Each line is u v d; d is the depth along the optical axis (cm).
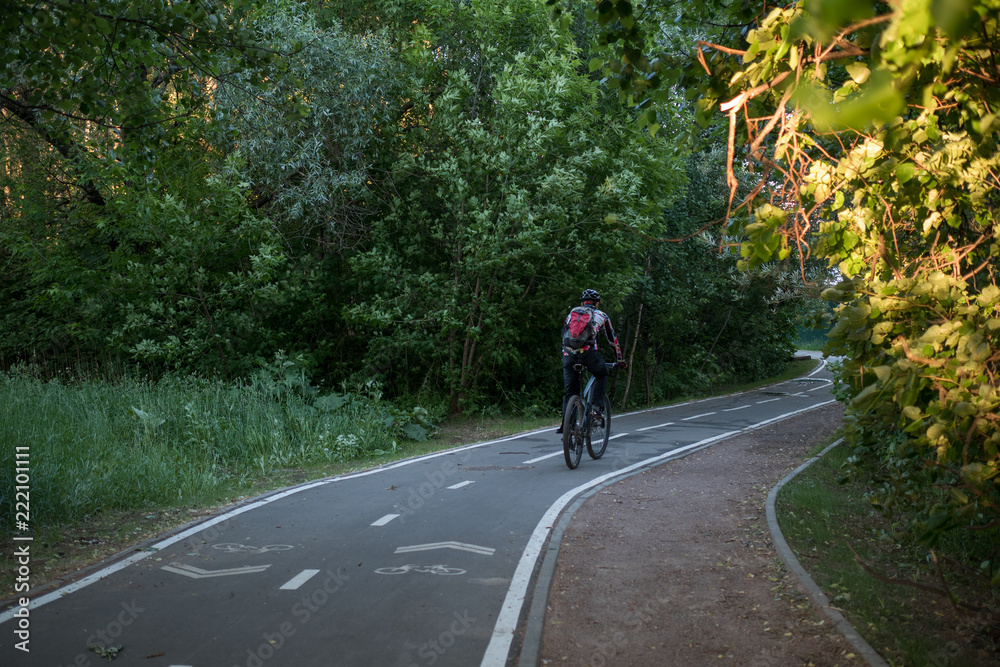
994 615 449
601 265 1741
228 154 1502
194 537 671
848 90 302
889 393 320
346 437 1230
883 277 397
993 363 316
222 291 1505
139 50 824
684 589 534
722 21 613
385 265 1622
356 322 1647
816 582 530
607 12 462
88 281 1605
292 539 662
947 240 405
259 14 979
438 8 1634
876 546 637
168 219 1441
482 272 1598
